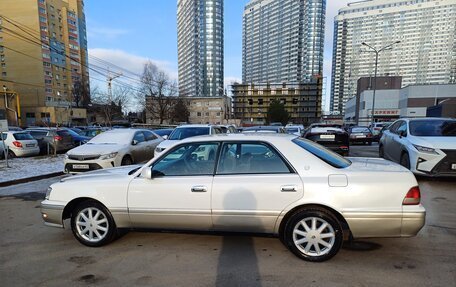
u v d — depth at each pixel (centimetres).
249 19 12450
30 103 7169
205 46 9300
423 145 662
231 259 327
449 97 5191
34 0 7062
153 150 1045
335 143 1003
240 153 340
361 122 6406
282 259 324
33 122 6169
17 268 314
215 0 9312
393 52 5691
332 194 303
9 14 7081
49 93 7556
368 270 298
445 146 635
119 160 834
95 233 364
